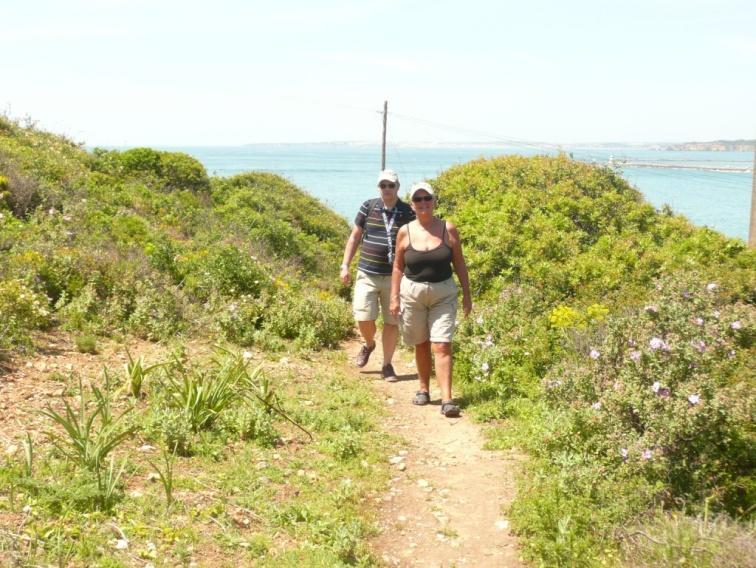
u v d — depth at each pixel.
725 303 8.81
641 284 10.87
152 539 4.15
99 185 18.72
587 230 13.24
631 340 6.26
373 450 6.25
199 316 9.62
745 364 6.79
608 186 14.49
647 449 5.23
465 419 7.18
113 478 4.59
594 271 11.06
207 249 13.62
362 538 4.79
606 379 6.27
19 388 6.15
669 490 5.03
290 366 8.60
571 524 4.79
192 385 6.08
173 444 5.49
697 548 4.15
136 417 5.78
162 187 23.83
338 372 8.72
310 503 5.08
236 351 8.74
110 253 10.57
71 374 6.68
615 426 5.62
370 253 8.59
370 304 8.75
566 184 14.05
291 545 4.50
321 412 6.92
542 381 6.95
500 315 9.36
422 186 7.25
